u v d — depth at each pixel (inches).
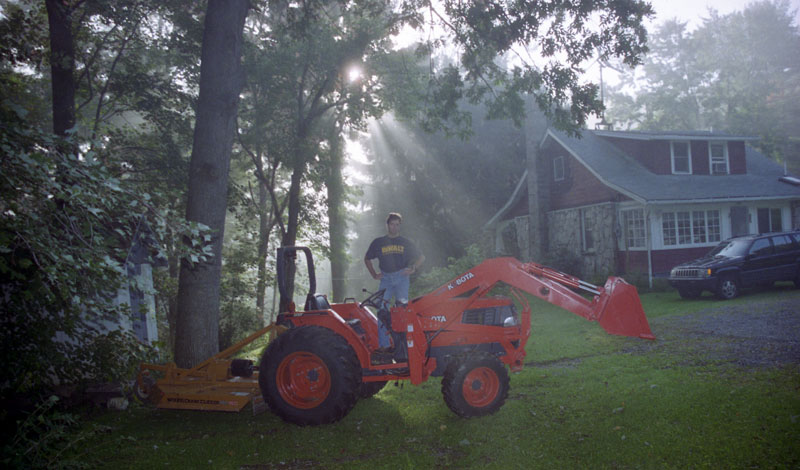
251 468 185.3
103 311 173.8
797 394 217.6
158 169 542.3
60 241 150.5
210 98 317.7
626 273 722.8
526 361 332.2
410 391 279.7
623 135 843.4
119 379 249.9
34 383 232.7
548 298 229.5
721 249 577.0
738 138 840.3
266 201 925.8
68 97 430.9
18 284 194.5
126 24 504.1
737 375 256.2
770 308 446.6
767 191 765.3
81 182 142.5
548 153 942.4
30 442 161.5
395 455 189.8
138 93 531.8
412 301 243.3
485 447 190.2
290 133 586.6
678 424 195.6
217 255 319.6
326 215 707.4
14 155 129.9
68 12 435.5
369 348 251.9
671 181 777.6
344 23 597.0
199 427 237.5
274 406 231.1
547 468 167.6
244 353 514.3
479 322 249.9
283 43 540.4
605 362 309.3
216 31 319.9
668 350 328.5
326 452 196.9
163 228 162.4
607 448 178.7
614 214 777.6
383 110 614.9
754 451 166.2
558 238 900.6
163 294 458.0
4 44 465.4
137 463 191.5
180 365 310.7
